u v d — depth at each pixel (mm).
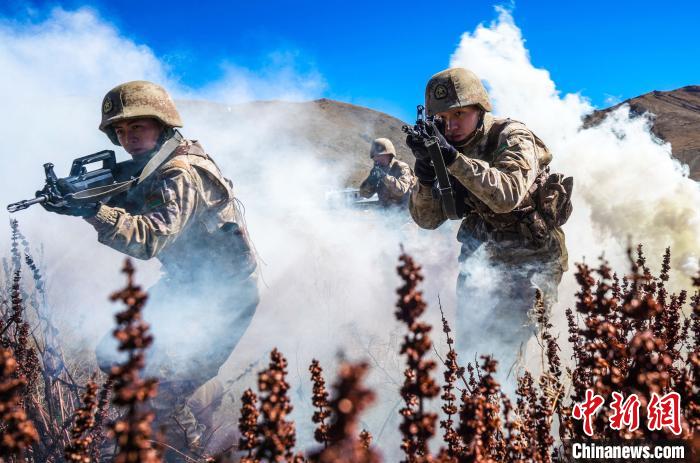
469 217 4098
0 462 1790
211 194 3580
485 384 1766
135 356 1074
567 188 3895
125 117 3488
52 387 3564
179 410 3566
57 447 3049
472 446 1619
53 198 3098
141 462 1065
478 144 3916
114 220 3180
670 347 2574
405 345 1323
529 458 1963
